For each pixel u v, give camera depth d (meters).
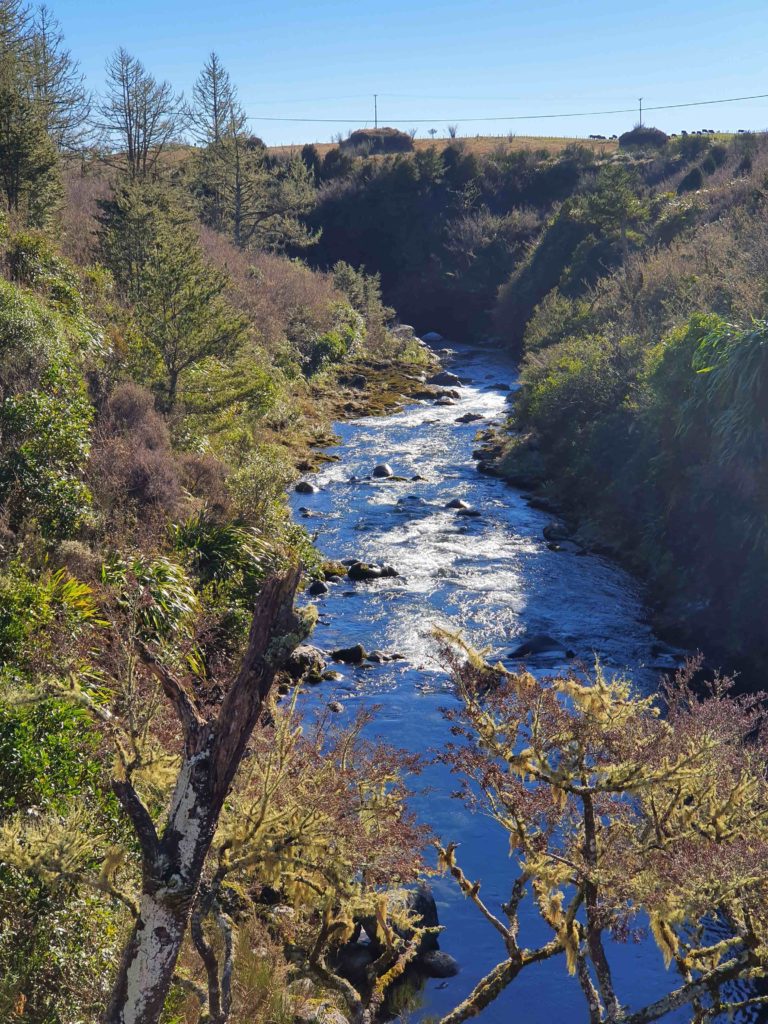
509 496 24.80
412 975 7.90
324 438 30.91
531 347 40.31
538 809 4.86
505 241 66.44
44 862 4.74
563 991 7.80
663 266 34.28
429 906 8.59
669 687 6.28
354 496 24.55
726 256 30.62
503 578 18.75
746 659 14.48
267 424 29.75
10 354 15.27
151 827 3.74
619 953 8.31
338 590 17.98
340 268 59.16
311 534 20.80
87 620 9.88
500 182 75.88
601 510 21.89
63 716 6.82
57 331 17.89
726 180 54.19
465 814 10.27
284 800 5.15
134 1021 3.73
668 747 4.99
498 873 9.36
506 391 42.12
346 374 42.38
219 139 58.53
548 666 14.55
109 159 52.81
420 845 5.50
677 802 4.99
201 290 22.28
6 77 32.88
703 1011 5.14
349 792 5.16
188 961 6.48
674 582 17.34
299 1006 6.62
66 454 14.12
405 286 70.19
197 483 17.48
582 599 17.67
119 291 26.92
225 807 5.52
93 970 5.68
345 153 85.56
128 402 18.48
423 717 12.66
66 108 42.84
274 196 62.22
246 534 15.91
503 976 5.29
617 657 15.05
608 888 4.65
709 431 17.64
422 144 96.62
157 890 3.68
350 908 5.43
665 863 4.64
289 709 5.44
